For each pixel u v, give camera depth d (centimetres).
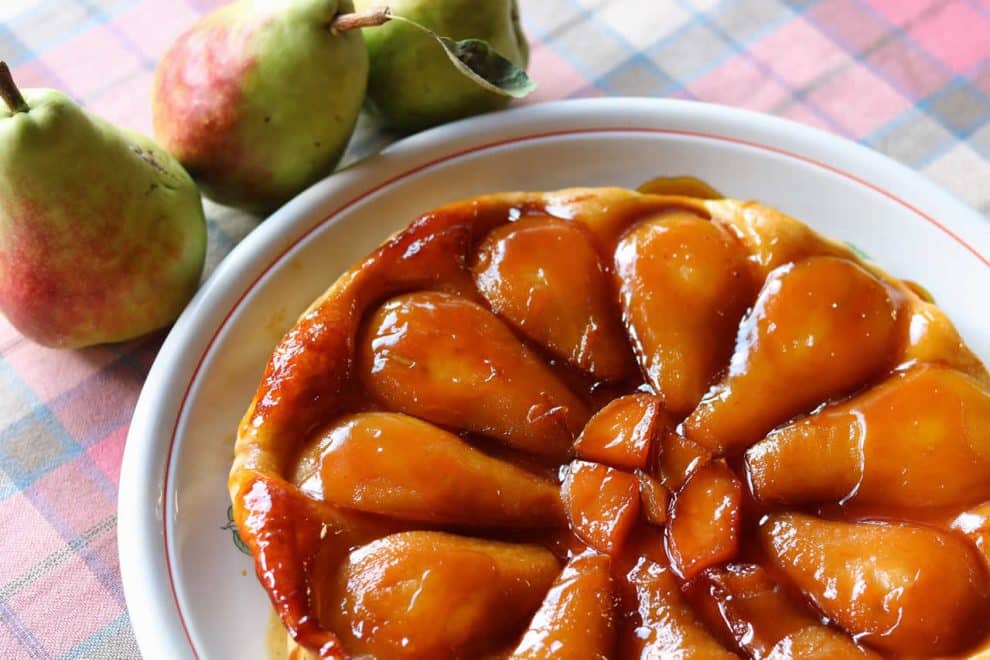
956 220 66
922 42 75
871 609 57
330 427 59
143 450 61
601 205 63
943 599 56
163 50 75
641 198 64
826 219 68
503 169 68
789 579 58
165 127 66
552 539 59
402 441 59
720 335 61
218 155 65
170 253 64
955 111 73
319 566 57
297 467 59
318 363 60
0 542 63
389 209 67
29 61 75
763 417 60
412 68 67
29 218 61
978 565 57
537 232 62
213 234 69
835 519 59
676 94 74
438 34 67
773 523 59
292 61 64
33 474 64
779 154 68
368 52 67
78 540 63
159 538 60
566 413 60
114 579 62
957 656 56
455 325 60
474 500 58
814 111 73
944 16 76
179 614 59
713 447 60
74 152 61
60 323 63
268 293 65
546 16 76
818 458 59
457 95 69
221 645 59
